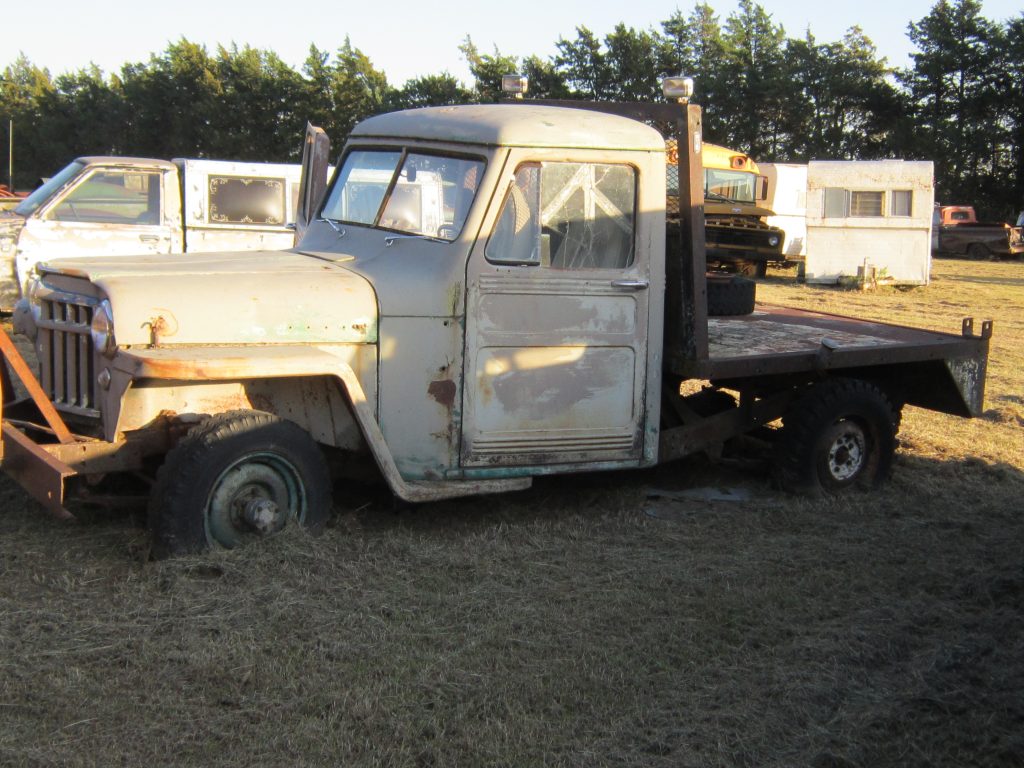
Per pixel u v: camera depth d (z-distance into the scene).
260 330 4.49
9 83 57.38
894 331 6.94
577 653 3.76
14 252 10.52
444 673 3.54
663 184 5.18
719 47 50.06
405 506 5.32
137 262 4.84
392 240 5.02
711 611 4.19
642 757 3.09
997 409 8.84
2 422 4.48
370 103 40.47
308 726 3.16
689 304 5.38
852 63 49.59
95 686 3.33
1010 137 46.66
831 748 3.17
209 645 3.62
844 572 4.75
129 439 4.45
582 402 5.16
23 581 4.16
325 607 4.00
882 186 20.16
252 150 41.06
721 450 6.14
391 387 4.79
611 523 5.30
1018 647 3.90
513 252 4.89
